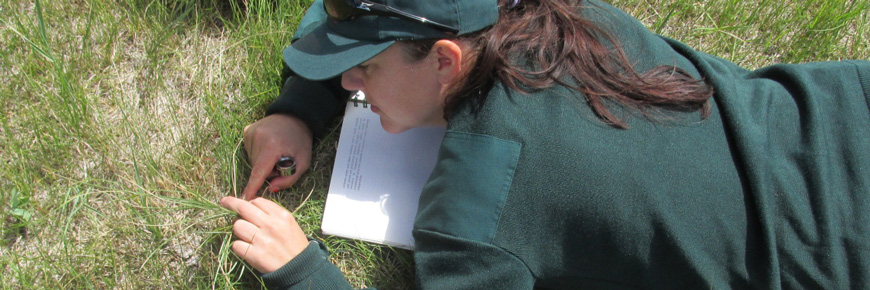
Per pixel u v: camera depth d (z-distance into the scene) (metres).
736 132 1.04
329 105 1.44
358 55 0.98
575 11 1.07
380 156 1.42
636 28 1.14
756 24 1.80
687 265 1.04
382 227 1.38
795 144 1.09
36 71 1.52
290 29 1.58
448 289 1.05
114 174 1.45
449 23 0.95
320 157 1.50
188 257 1.39
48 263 1.32
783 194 1.04
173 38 1.59
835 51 1.77
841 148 1.09
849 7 1.79
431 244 1.09
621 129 1.00
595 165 0.98
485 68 1.00
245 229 1.25
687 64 1.15
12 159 1.43
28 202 1.38
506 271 1.03
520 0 1.04
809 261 1.05
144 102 1.54
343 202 1.39
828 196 1.05
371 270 1.42
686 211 1.01
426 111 1.16
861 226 1.05
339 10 0.98
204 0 1.63
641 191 0.99
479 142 1.02
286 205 1.45
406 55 1.00
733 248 1.04
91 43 1.57
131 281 1.34
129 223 1.38
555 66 1.00
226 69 1.57
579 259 1.08
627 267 1.08
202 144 1.48
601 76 1.02
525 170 1.00
